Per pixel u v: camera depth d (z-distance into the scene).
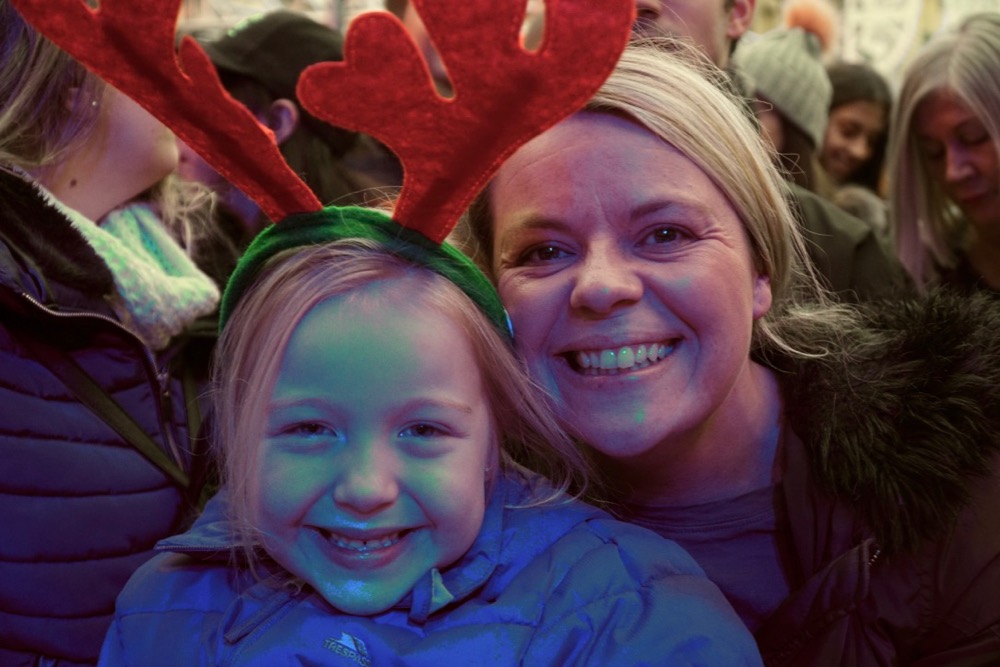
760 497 1.07
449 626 0.89
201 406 1.36
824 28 2.73
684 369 0.95
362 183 1.80
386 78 0.81
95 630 1.19
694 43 1.34
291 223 0.93
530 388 0.97
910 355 1.06
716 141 0.97
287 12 1.82
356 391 0.86
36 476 1.16
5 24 1.18
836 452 1.00
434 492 0.88
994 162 1.70
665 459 1.04
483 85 0.81
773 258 1.04
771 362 1.11
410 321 0.87
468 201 0.90
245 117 0.86
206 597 0.98
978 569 0.96
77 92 1.21
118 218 1.36
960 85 1.70
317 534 0.89
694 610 0.90
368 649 0.88
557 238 0.96
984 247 1.80
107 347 1.23
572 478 1.07
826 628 0.97
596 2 0.77
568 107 0.81
